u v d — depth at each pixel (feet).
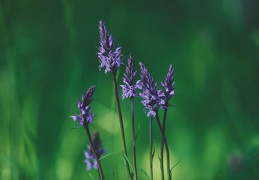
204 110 7.20
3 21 5.59
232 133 6.82
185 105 7.34
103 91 7.52
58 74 7.51
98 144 4.30
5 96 5.57
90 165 4.30
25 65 6.73
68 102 5.88
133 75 3.87
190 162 6.45
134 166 3.98
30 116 6.15
